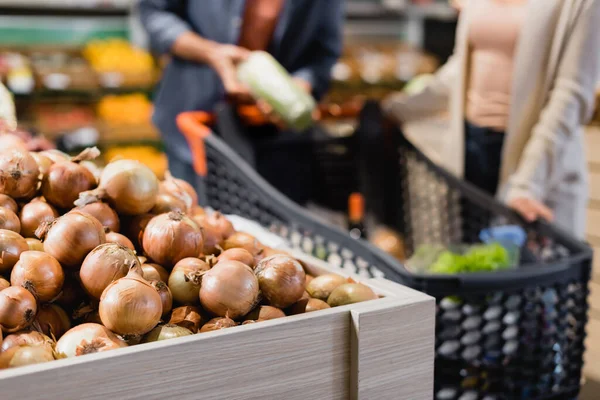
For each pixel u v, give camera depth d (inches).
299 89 79.0
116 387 28.2
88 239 35.0
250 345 31.2
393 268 47.1
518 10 75.7
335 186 81.5
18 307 32.0
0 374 26.2
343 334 33.9
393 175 82.4
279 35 90.7
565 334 48.9
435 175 76.7
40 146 53.9
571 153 72.7
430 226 79.4
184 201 44.8
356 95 174.4
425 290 45.1
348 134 82.1
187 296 36.5
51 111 149.6
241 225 53.9
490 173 81.1
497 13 76.9
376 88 176.1
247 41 90.5
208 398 30.3
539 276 46.4
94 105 154.9
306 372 32.9
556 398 48.4
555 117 69.1
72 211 36.8
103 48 157.8
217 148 64.4
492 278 45.1
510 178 75.8
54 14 158.7
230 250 39.6
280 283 36.1
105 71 152.9
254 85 79.6
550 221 66.5
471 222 75.7
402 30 196.4
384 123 82.7
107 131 152.6
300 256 45.1
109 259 34.0
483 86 80.0
